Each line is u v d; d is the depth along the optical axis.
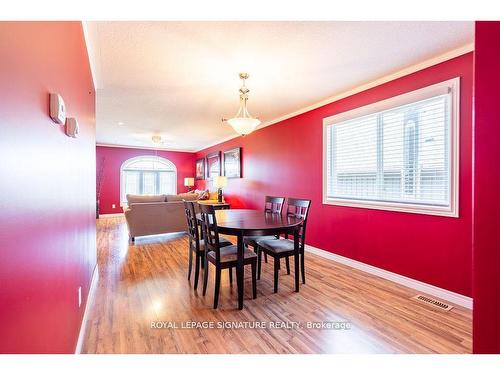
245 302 2.35
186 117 4.71
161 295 2.49
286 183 4.54
